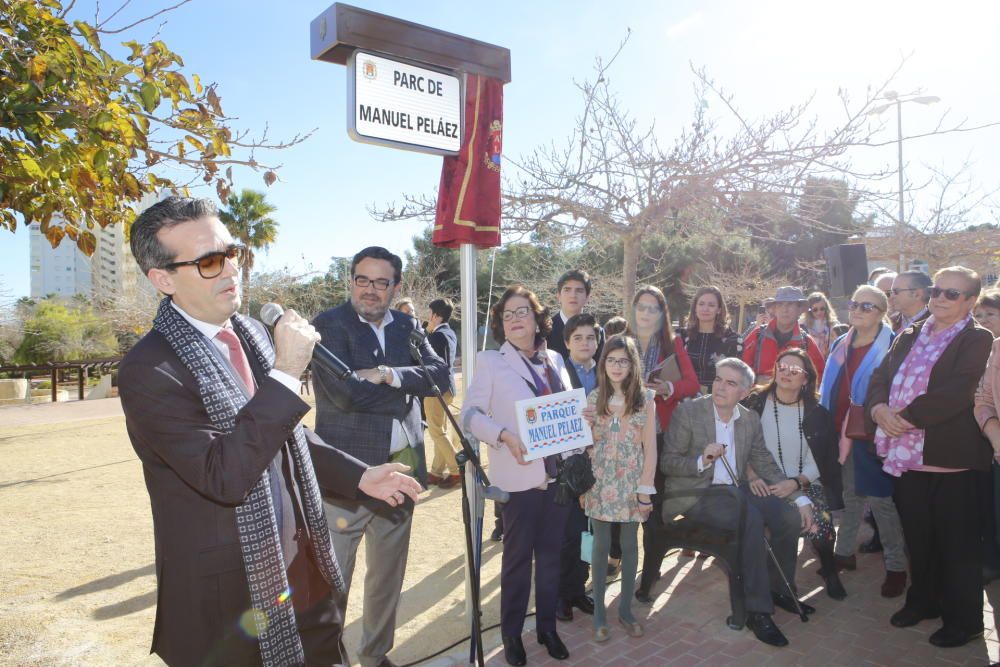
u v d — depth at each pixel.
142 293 19.70
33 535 5.36
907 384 3.34
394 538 2.83
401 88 2.90
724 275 16.27
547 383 3.32
